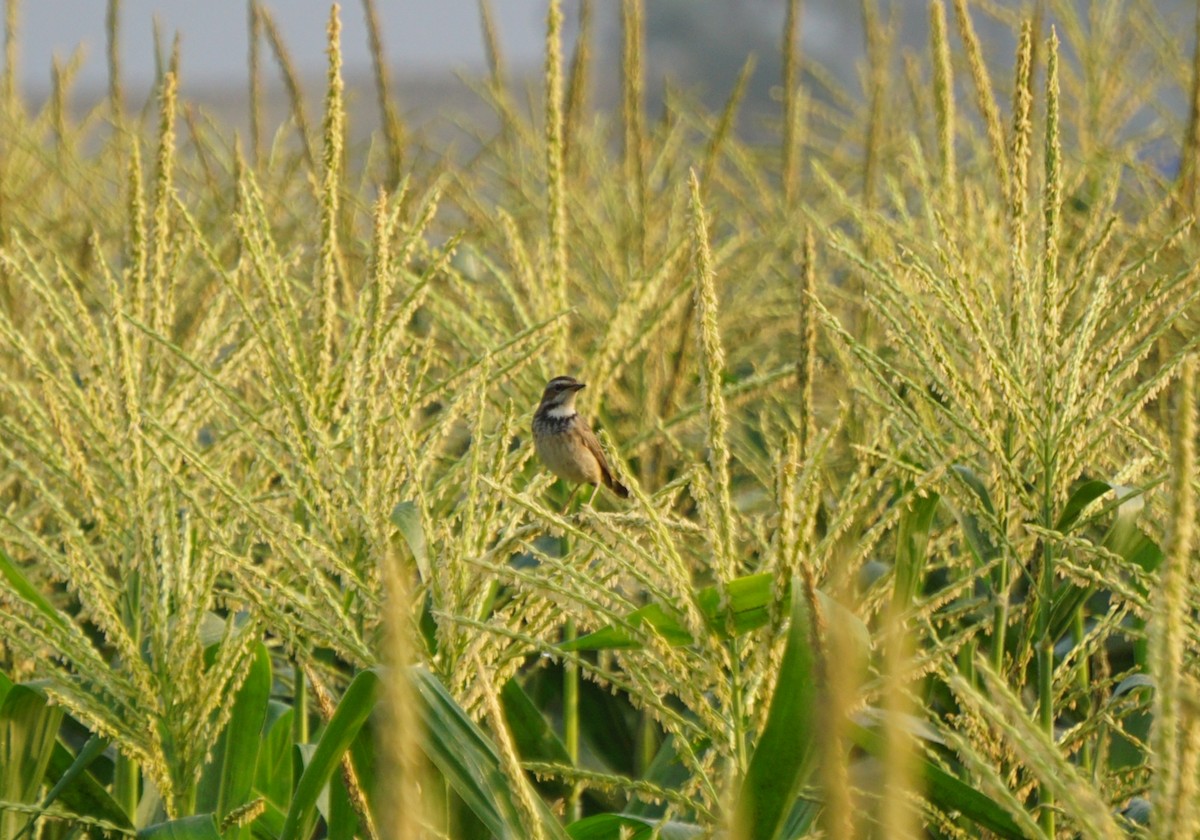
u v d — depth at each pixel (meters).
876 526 8.10
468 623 7.86
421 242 11.75
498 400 13.21
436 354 12.47
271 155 20.88
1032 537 9.38
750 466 14.09
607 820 9.30
